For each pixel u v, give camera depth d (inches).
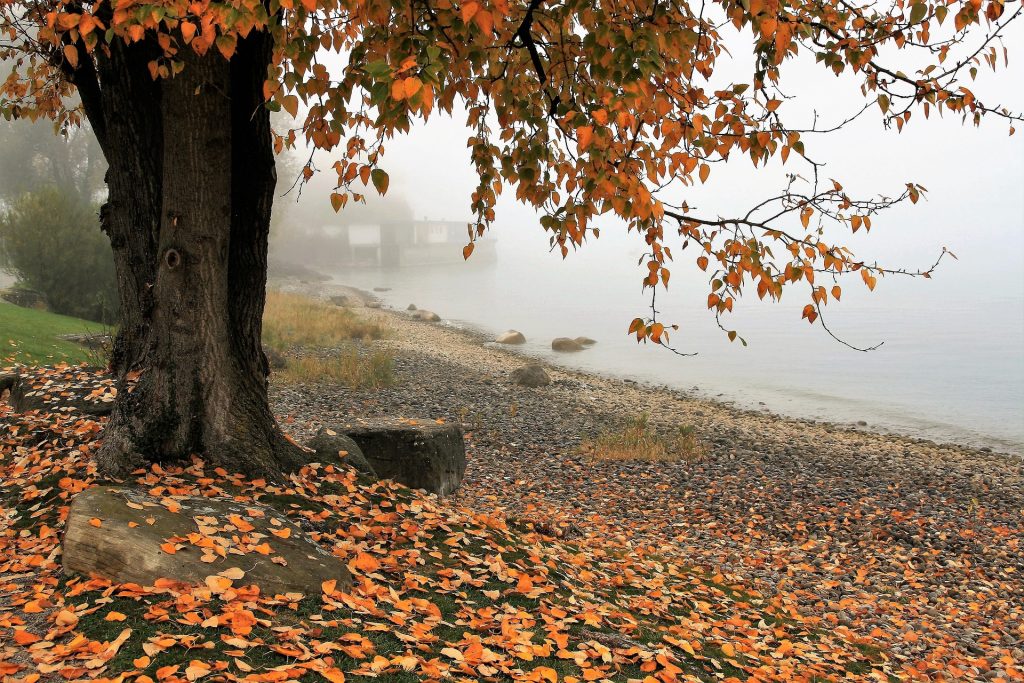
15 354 655.8
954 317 2209.6
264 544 210.8
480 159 249.0
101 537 197.6
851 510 493.7
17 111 366.6
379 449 390.3
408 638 185.5
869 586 378.9
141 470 264.2
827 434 773.3
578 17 205.5
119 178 313.9
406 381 868.6
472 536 289.0
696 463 598.5
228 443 279.0
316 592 205.3
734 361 1355.8
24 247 1063.0
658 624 258.7
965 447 744.3
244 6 159.0
